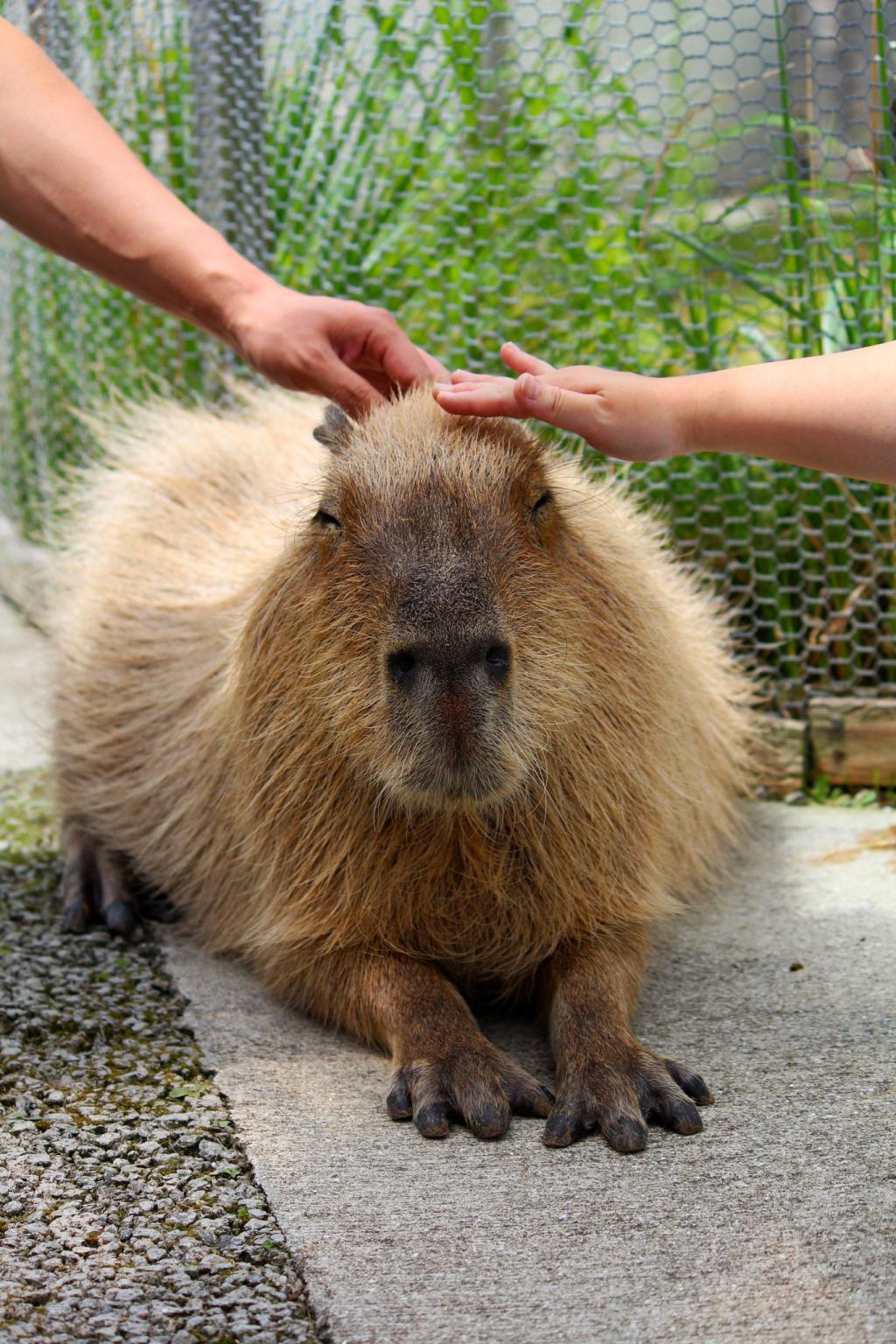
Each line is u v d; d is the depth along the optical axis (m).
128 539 3.81
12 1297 1.70
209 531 3.64
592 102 4.37
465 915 2.53
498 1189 1.95
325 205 4.73
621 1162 2.01
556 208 4.39
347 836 2.50
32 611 4.86
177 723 3.16
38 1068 2.34
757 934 2.86
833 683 3.82
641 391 2.25
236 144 4.62
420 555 2.21
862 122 3.55
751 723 3.78
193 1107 2.21
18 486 6.07
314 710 2.46
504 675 2.16
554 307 4.40
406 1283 1.72
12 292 5.98
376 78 4.57
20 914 3.13
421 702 2.12
